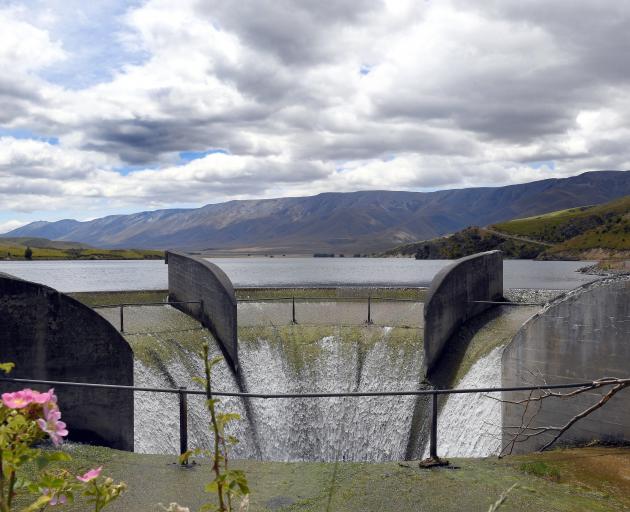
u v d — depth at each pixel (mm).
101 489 2404
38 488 2254
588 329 9570
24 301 10266
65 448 7500
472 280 18672
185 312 20375
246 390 17578
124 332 17312
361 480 6531
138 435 13750
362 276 113562
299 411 17781
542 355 10344
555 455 7793
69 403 10859
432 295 16891
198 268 19484
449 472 6809
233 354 17688
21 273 123375
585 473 6980
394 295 22781
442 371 16922
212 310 18625
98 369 11172
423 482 6469
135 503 5898
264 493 6172
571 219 192875
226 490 2736
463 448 13906
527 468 6949
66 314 10758
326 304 22453
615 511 5840
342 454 17109
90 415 11117
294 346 19359
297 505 5859
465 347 17109
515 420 10922
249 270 156875
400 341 18781
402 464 7074
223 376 17281
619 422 9062
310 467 7016
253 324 20438
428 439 15430
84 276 110000
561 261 151875
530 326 10562
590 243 155250
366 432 17156
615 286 9219
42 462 2158
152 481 6504
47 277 105000
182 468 6938
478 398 14219
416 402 16484
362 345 19141
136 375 15016
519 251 173000
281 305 22484
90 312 11039
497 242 189375
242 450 16391
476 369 15438
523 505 5875
